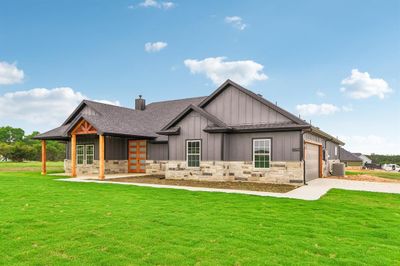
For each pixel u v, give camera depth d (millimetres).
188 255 5199
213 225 7148
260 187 14758
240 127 17328
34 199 10789
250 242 5918
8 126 98125
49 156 77562
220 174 17328
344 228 7062
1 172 26594
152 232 6520
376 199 11445
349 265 4840
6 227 6891
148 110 27547
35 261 4938
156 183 16578
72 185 15336
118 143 24047
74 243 5812
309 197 11586
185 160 18562
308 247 5652
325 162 23734
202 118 18125
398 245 5922
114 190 13398
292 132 16109
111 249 5488
